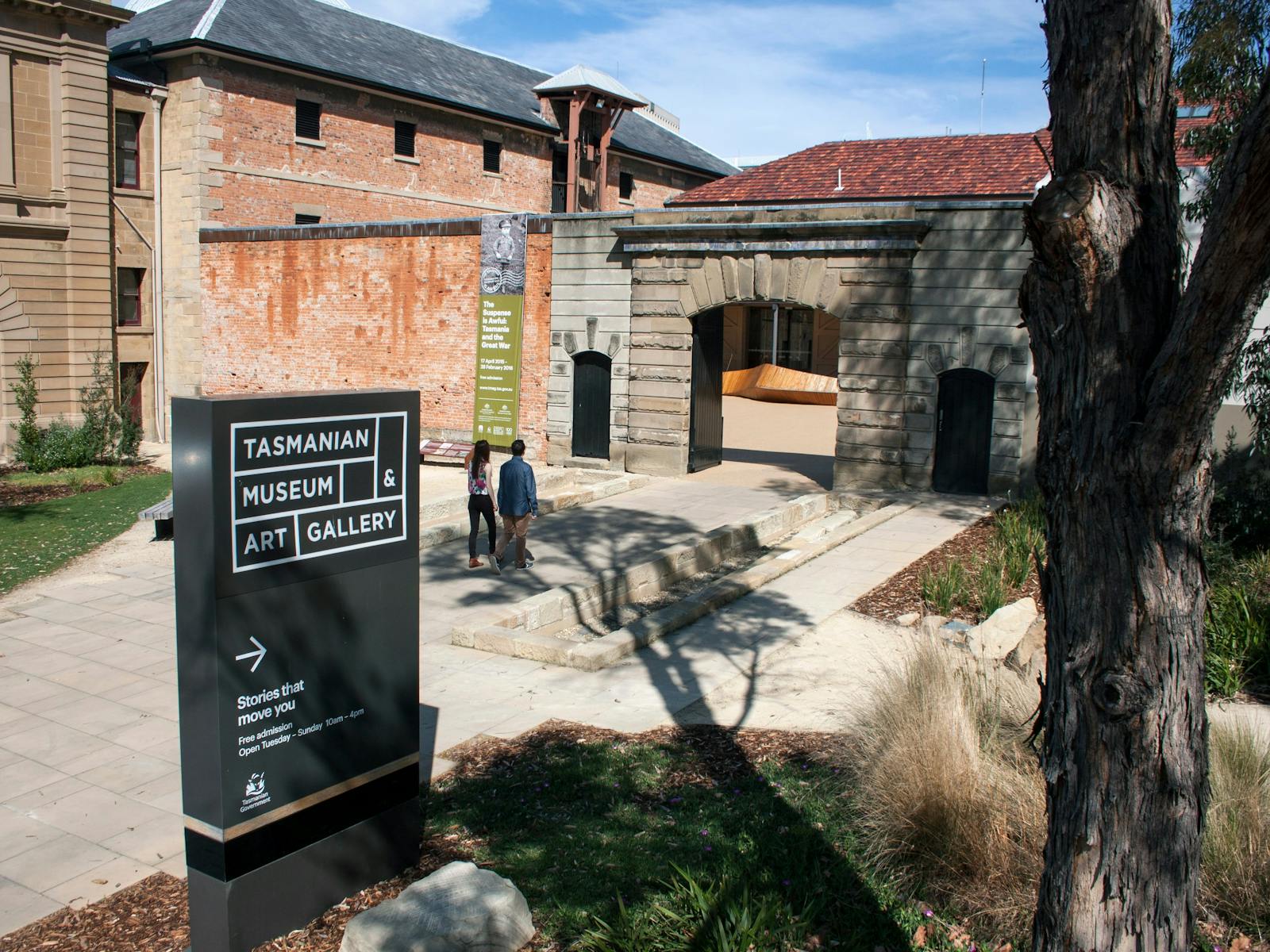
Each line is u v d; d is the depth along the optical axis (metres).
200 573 4.77
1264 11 11.55
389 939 4.56
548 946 4.79
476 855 5.87
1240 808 5.16
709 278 20.72
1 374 25.84
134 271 29.08
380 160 32.03
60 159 26.38
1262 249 2.71
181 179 28.19
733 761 7.15
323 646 5.26
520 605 11.55
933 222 18.59
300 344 26.89
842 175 29.20
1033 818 5.21
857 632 10.60
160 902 5.88
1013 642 9.16
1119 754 3.19
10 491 22.14
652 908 4.95
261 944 5.08
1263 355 12.89
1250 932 4.64
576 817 6.28
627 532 16.41
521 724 8.33
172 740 8.56
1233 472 16.03
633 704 8.72
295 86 29.53
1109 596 3.18
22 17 25.27
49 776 7.82
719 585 12.12
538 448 23.56
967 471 18.84
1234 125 12.20
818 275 19.64
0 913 5.78
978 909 4.89
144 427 29.62
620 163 40.94
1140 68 3.24
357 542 5.38
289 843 5.17
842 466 19.80
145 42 27.78
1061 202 3.16
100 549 16.42
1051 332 3.34
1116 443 3.14
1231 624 9.07
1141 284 3.16
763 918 4.64
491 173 35.75
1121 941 3.21
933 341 18.83
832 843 5.62
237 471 4.79
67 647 11.24
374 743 5.56
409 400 5.60
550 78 42.22
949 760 5.46
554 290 22.67
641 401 21.84
